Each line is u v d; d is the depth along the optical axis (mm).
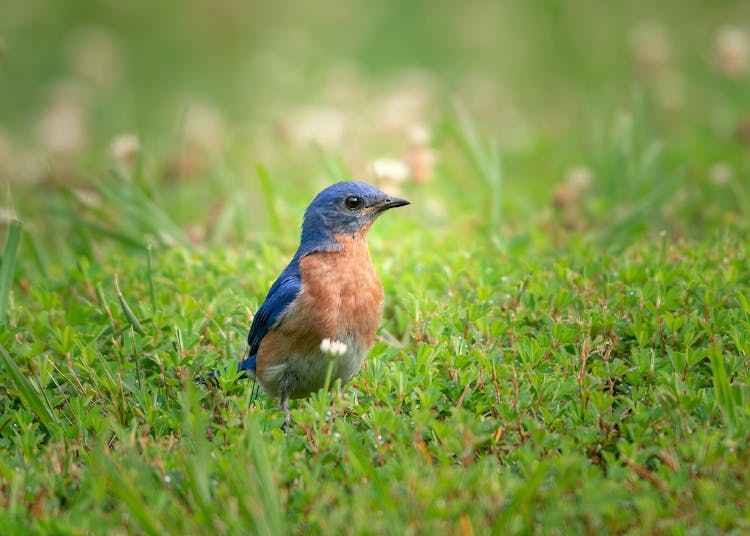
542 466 7121
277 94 25688
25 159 20828
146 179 16156
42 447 8758
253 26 31391
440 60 28203
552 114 23906
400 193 15961
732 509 7098
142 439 8172
